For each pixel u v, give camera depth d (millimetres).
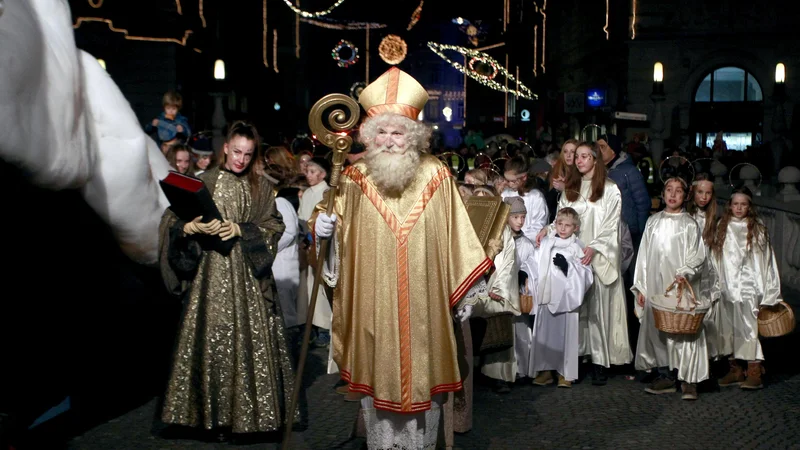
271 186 6461
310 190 9414
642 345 7746
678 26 28594
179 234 5914
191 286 6070
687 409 7059
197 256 5996
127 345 7531
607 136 9312
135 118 6074
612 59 32156
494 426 6602
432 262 5254
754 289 7684
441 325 5270
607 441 6250
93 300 6734
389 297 5203
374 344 5215
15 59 4684
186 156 9102
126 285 7449
